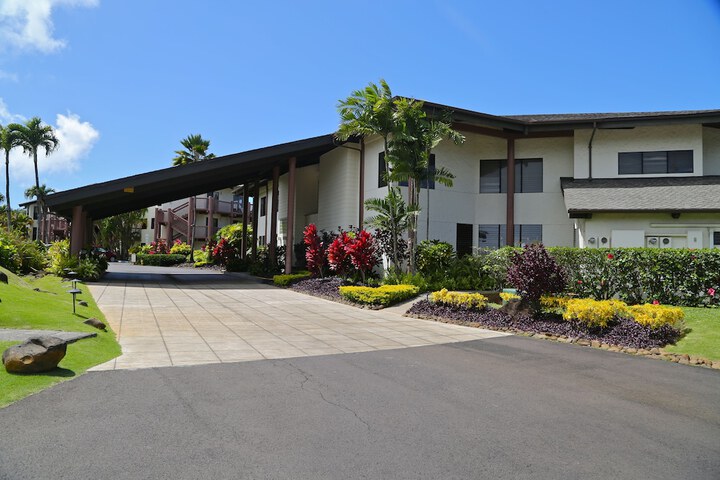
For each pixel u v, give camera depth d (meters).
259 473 2.97
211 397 4.45
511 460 3.24
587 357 6.65
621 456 3.33
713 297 9.95
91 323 7.66
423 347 7.25
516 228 17.69
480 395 4.74
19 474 2.86
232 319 9.77
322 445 3.43
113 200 20.00
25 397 4.24
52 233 51.12
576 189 15.44
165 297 13.39
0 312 7.05
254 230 24.81
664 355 6.62
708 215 13.40
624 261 10.89
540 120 16.19
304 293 15.20
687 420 4.09
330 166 20.14
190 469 2.99
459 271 14.73
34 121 38.22
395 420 3.98
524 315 9.21
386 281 14.14
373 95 14.48
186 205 45.22
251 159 16.98
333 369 5.69
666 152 16.16
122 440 3.40
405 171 14.01
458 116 15.92
